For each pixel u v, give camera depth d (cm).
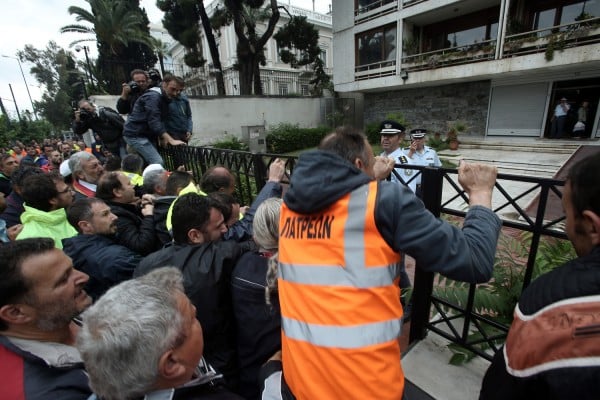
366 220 89
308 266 95
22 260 98
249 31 1789
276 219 136
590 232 68
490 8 1356
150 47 2175
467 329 171
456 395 158
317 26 2583
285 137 1617
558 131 1246
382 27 1594
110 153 561
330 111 1886
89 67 2030
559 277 67
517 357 69
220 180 248
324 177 92
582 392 57
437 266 89
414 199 92
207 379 101
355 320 87
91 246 194
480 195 114
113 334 71
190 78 2936
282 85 2488
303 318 93
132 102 527
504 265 204
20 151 1091
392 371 89
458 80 1442
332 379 86
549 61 1116
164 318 77
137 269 148
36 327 102
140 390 75
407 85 1591
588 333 57
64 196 246
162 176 292
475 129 1503
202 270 138
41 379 93
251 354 142
